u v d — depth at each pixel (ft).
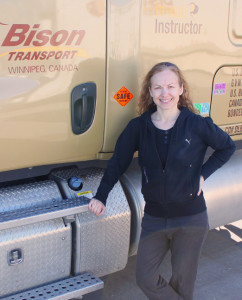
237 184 10.41
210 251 12.34
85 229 7.90
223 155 7.33
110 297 9.96
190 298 7.84
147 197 7.31
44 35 6.99
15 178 7.61
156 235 7.40
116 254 8.46
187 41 8.78
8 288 7.23
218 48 9.35
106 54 7.77
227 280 10.85
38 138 7.33
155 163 7.00
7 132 7.00
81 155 8.02
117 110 8.16
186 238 7.30
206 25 9.01
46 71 7.14
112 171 7.53
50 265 7.65
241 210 10.64
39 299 7.11
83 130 7.83
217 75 9.53
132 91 8.26
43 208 7.30
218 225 10.27
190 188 7.06
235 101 10.10
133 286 10.44
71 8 7.18
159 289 7.59
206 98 9.46
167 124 7.09
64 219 7.70
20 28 6.75
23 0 6.70
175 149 6.86
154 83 7.04
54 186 8.04
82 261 8.00
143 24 8.06
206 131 6.96
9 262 7.14
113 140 8.27
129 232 8.54
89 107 7.79
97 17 7.50
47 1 6.91
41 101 7.20
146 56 8.25
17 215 6.92
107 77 7.87
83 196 8.11
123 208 8.40
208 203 9.77
